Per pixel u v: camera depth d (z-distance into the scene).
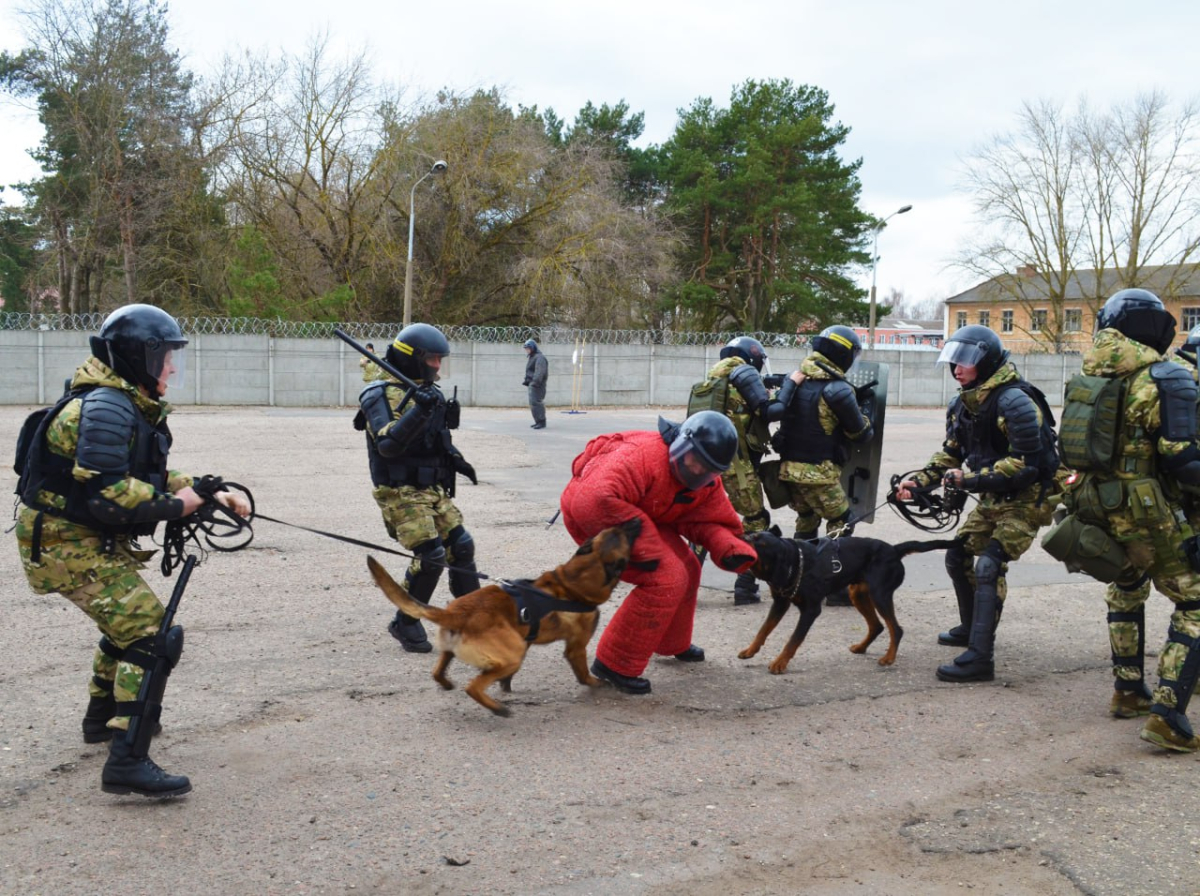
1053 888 3.20
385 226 34.28
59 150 34.31
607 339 29.62
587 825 3.59
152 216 32.47
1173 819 3.70
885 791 3.94
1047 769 4.19
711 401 6.94
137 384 3.77
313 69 32.81
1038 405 5.40
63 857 3.29
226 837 3.45
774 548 5.32
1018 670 5.56
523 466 14.21
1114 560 4.51
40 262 36.84
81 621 6.01
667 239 39.25
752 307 45.09
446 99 35.41
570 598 4.84
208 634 5.86
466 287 37.00
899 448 17.14
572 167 36.59
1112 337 4.58
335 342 26.41
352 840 3.44
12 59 32.78
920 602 7.10
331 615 6.33
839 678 5.39
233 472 12.68
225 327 26.00
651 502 5.12
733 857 3.38
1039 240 40.19
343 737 4.38
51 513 3.65
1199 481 4.34
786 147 44.41
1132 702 4.78
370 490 11.45
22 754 4.09
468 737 4.43
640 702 4.96
